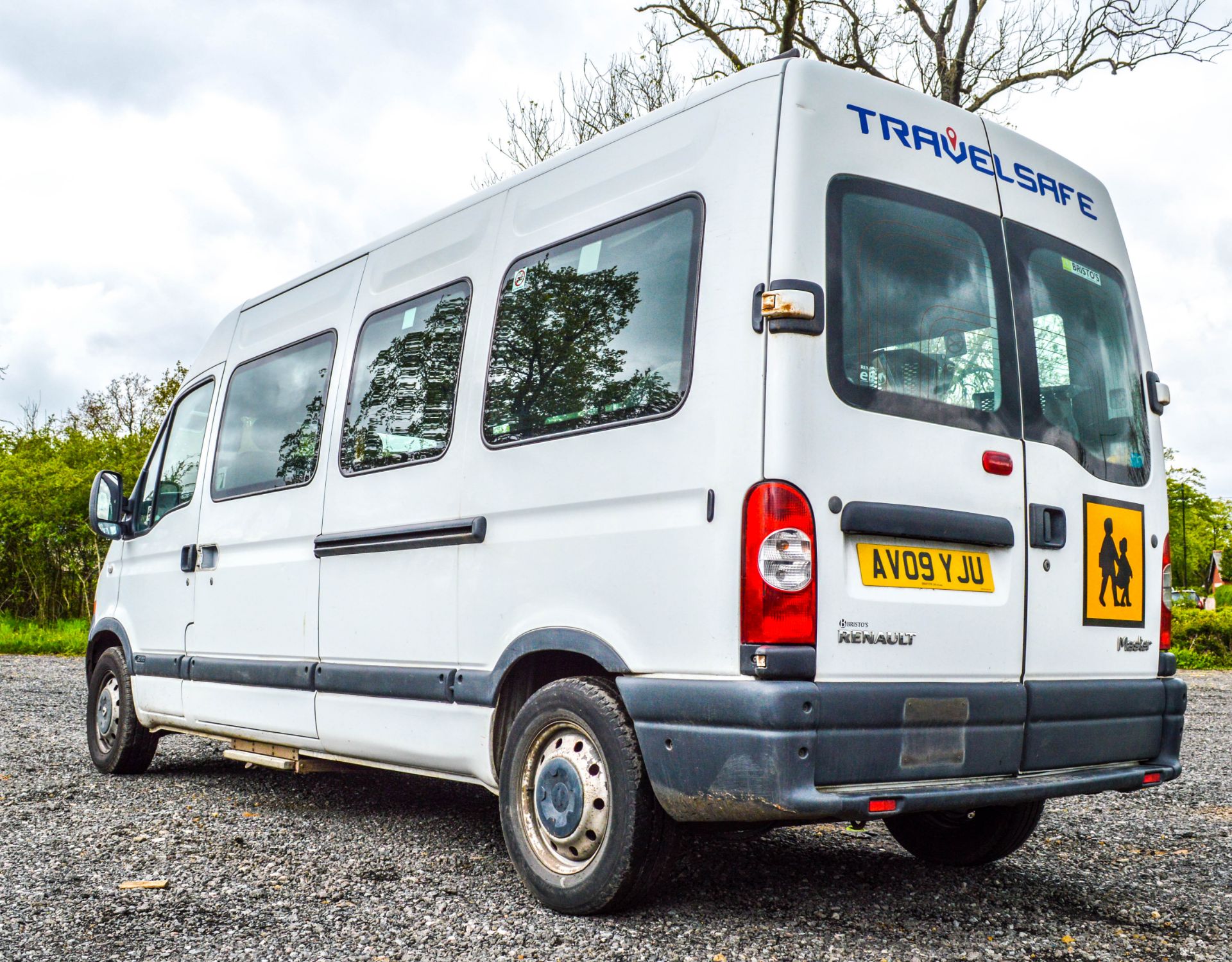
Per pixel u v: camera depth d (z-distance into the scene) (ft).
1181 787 23.07
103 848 15.99
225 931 12.13
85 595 79.10
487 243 15.74
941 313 12.64
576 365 13.60
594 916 12.61
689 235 12.51
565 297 14.06
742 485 11.25
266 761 18.97
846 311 11.72
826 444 11.30
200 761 24.86
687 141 12.89
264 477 19.48
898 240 12.41
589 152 14.35
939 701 11.71
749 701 10.77
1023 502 12.99
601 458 12.88
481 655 14.32
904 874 15.07
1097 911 13.39
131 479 84.79
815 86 12.10
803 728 10.69
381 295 17.75
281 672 18.15
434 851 16.03
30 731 29.50
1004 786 12.02
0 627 70.59
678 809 11.55
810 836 17.66
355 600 16.75
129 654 22.81
